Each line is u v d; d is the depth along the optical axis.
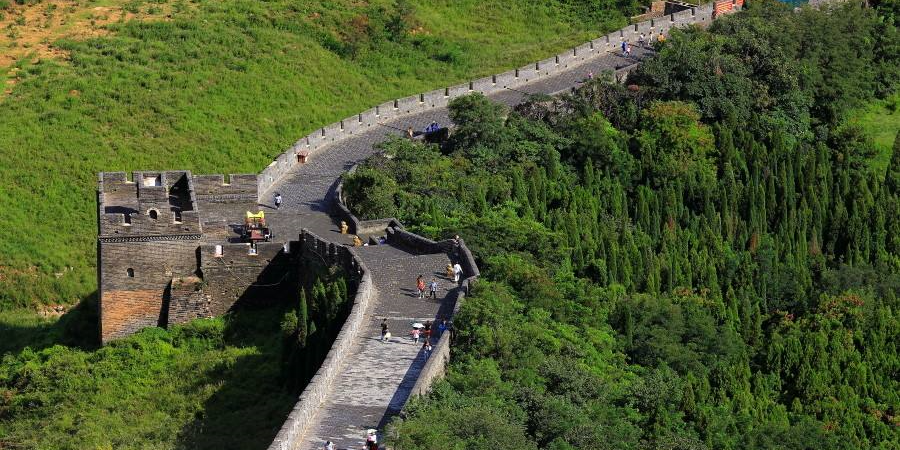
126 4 191.00
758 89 174.38
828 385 132.25
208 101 171.38
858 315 140.12
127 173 142.38
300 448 91.19
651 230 151.88
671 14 195.00
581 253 137.88
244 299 127.81
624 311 126.06
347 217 134.38
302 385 110.94
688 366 125.81
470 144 154.88
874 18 192.00
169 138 164.88
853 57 183.38
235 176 136.38
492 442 91.00
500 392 100.25
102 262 125.56
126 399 118.00
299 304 117.31
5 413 119.31
